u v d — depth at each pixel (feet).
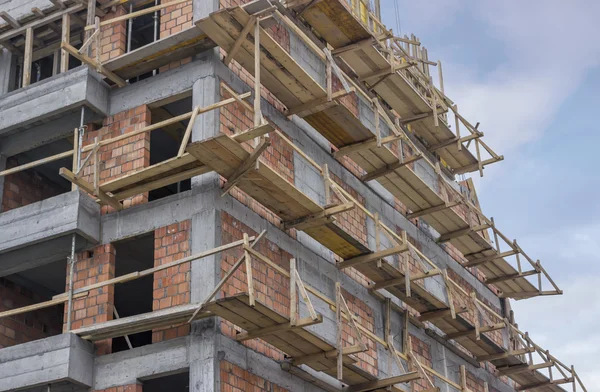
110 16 90.63
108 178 82.94
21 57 97.30
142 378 74.69
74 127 87.45
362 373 79.71
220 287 67.72
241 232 78.84
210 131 79.05
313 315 68.39
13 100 89.25
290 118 89.66
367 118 94.73
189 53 83.66
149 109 84.99
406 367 97.35
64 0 91.81
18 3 97.76
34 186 94.79
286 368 78.89
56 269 89.10
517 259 112.06
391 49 97.81
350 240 82.84
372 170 93.35
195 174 74.69
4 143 90.48
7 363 77.00
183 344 73.72
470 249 108.37
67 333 76.18
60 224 80.64
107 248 80.48
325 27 85.46
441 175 100.58
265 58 77.77
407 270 85.61
